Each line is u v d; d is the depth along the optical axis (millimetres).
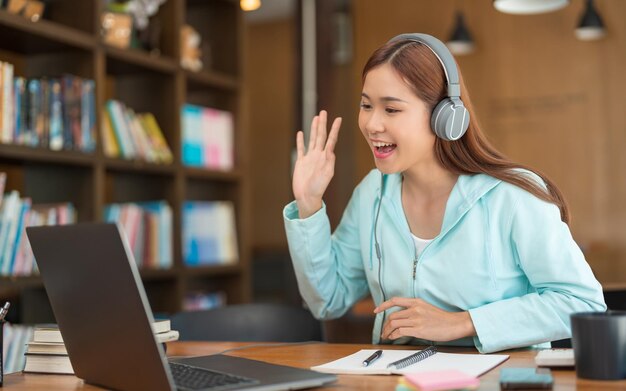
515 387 1194
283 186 8141
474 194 1712
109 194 4102
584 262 1641
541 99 6023
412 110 1649
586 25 5566
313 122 1883
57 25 3201
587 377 1253
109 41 3623
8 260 2979
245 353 1730
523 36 6090
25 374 1566
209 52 4363
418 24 6441
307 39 4520
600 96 5840
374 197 1885
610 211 5793
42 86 3166
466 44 6004
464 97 1714
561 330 1593
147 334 1170
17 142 3045
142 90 3979
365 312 3543
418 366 1432
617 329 1241
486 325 1588
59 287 1364
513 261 1713
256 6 3723
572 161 5918
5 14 2980
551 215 1657
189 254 4004
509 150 6121
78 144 3303
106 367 1325
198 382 1267
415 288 1774
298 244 1857
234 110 4410
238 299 4340
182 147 3938
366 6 6637
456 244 1730
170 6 3959
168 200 3902
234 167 4387
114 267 1190
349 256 1977
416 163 1760
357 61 6656
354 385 1310
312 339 2188
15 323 3354
